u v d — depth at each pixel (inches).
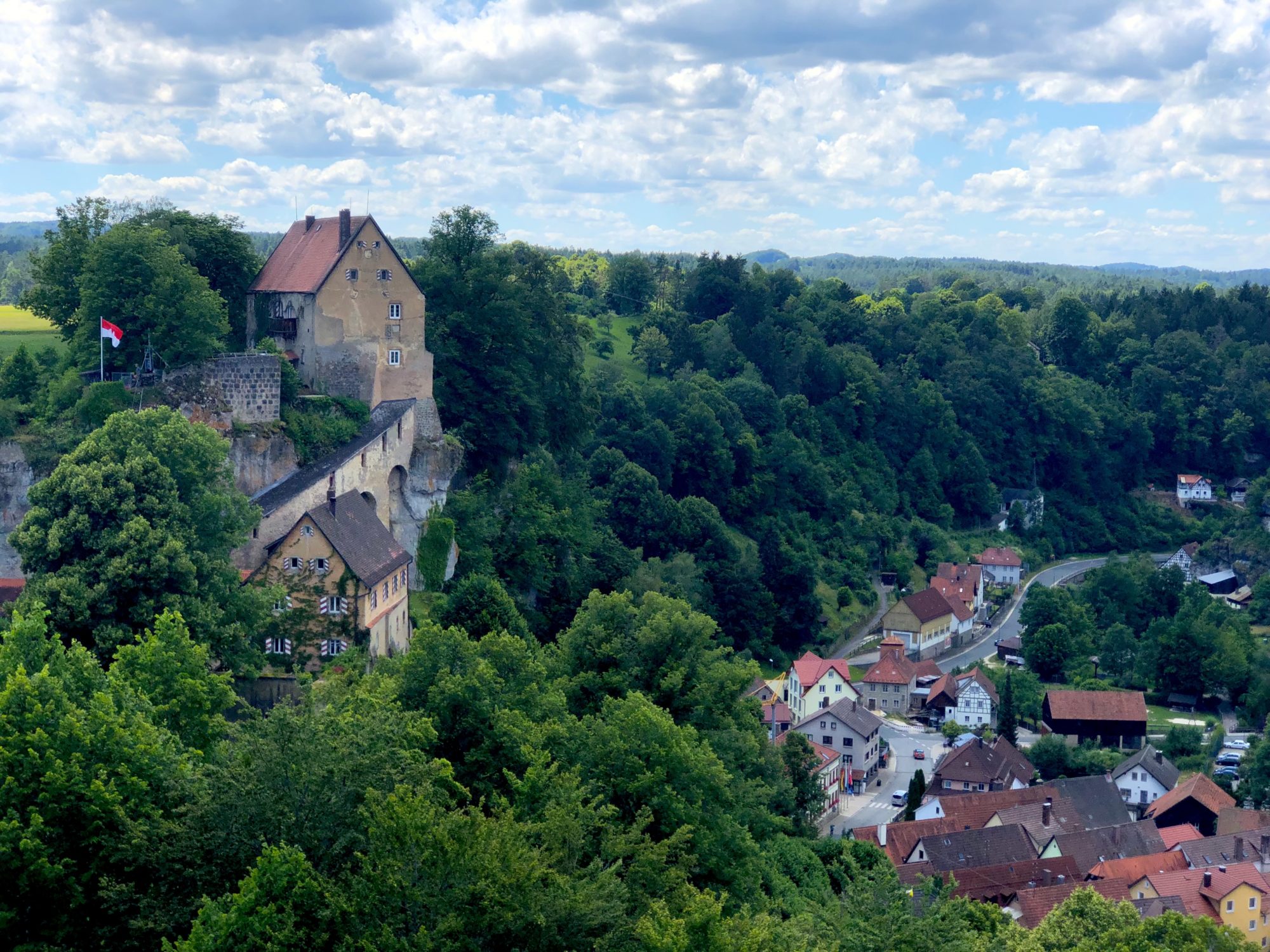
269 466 3730.3
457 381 4571.9
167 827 1569.9
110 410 3538.4
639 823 2015.3
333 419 3934.5
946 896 2132.1
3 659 1961.1
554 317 5152.6
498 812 1811.0
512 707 2389.3
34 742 1641.2
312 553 3302.2
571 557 4982.8
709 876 2388.0
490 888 1465.3
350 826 1592.0
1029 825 4520.2
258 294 4293.8
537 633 4670.3
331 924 1444.4
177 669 2169.0
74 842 1600.6
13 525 3464.6
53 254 3922.2
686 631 3051.2
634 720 2404.0
